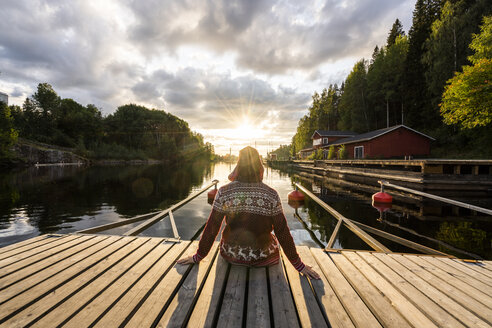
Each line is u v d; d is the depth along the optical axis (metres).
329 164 22.92
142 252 2.43
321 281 1.90
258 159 1.85
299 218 6.34
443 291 1.77
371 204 8.09
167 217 6.55
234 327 1.36
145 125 75.62
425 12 35.81
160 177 19.47
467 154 20.42
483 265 2.27
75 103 65.62
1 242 4.60
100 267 2.07
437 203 8.09
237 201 1.83
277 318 1.43
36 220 6.18
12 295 1.60
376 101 38.41
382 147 24.03
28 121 53.12
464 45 23.00
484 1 22.25
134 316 1.42
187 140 88.88
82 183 14.34
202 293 1.69
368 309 1.54
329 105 58.94
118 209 7.52
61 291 1.67
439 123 27.47
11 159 29.44
